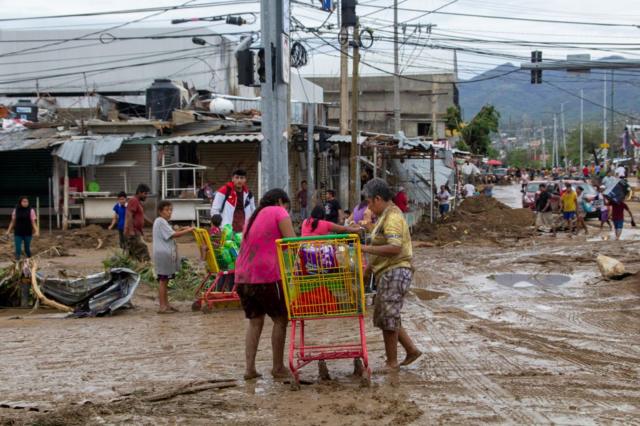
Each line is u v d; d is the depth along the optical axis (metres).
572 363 7.75
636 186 58.75
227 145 29.11
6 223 30.98
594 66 29.64
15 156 31.06
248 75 14.92
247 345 7.34
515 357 8.05
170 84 34.00
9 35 46.69
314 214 11.65
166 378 7.45
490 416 5.89
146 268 14.90
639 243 21.84
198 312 12.10
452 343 8.86
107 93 46.19
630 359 7.94
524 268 17.12
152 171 29.47
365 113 65.50
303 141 27.83
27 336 10.16
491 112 82.12
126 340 9.62
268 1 14.85
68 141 28.09
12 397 6.85
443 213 33.16
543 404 6.21
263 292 7.21
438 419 5.84
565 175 70.88
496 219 29.98
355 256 6.81
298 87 47.94
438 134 65.75
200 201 27.28
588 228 28.38
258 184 28.91
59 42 41.81
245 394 6.77
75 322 11.44
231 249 12.12
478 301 12.50
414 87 66.00
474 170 53.44
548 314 11.02
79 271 17.95
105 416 6.12
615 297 12.66
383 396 6.52
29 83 46.62
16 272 13.14
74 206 28.56
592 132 128.88
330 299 6.92
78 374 7.73
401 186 32.97
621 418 5.80
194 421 5.97
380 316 7.33
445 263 18.58
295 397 6.62
